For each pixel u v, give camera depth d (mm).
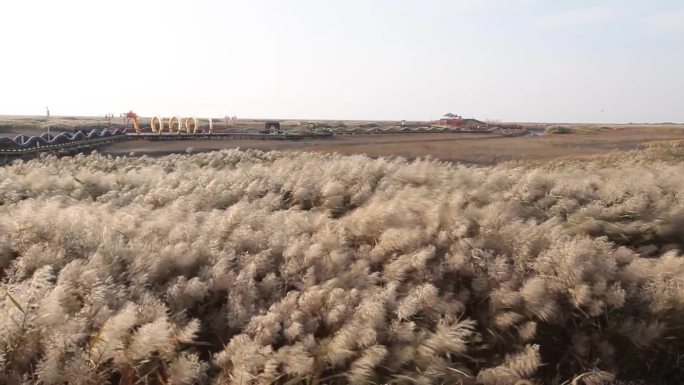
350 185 8852
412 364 3811
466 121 108750
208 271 4805
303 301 4309
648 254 5754
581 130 80125
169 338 3693
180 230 5773
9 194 9008
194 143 41094
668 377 3980
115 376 3631
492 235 5445
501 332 4227
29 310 3666
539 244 5160
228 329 4281
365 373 3547
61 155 26359
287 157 16094
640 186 7539
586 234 5848
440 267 4945
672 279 4441
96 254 4738
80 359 3289
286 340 4027
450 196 7266
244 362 3525
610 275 4566
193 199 8133
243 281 4617
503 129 88188
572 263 4406
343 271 5012
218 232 5809
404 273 4902
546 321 4242
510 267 4891
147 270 4824
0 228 5477
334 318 4059
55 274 4738
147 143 40594
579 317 4285
